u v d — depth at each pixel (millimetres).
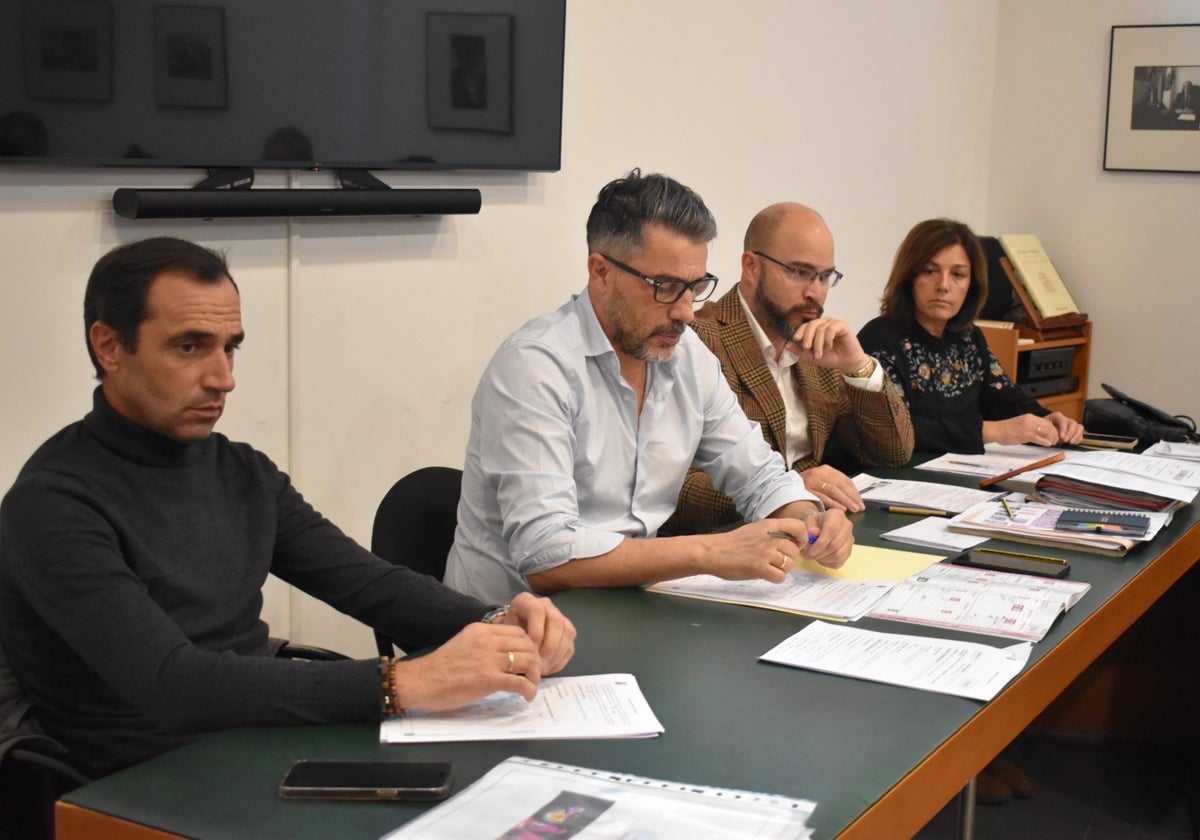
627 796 1088
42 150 2268
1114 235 5230
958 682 1438
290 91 2668
